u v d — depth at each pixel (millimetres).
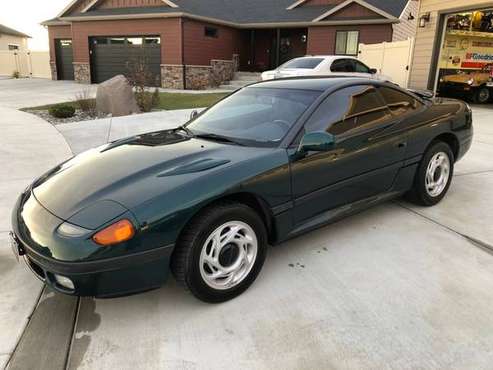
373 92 3707
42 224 2439
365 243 3512
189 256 2494
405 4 18734
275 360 2230
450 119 4285
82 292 2309
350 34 19172
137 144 3295
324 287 2881
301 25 19859
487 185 4953
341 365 2191
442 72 13430
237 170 2693
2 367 2203
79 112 11250
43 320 2574
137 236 2307
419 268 3115
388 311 2617
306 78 3877
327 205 3295
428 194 4215
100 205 2404
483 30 13156
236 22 21312
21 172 5535
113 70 20438
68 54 23328
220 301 2709
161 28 18562
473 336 2391
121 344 2363
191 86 18797
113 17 19125
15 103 13109
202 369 2176
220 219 2584
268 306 2686
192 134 3449
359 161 3428
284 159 2914
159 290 2881
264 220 2994
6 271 3133
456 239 3572
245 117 3500
